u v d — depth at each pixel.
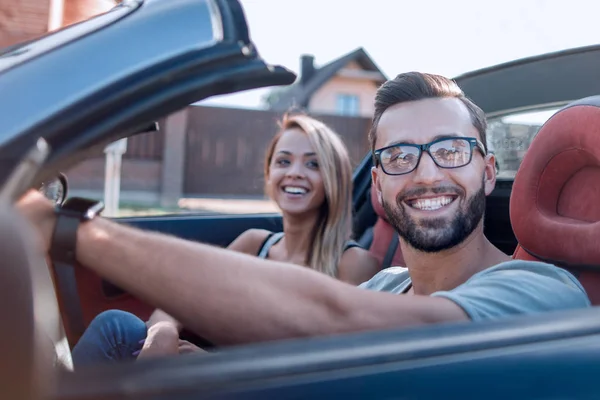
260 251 2.82
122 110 0.94
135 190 13.43
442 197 1.49
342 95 29.44
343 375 0.85
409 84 1.55
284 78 1.02
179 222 2.83
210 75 0.98
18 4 1.42
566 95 2.30
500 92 2.47
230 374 0.81
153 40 1.02
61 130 0.90
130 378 0.78
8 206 0.78
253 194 14.30
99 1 1.57
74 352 1.71
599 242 1.45
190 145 13.95
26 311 0.72
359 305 1.08
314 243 2.60
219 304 1.02
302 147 2.60
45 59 0.99
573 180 1.61
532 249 1.65
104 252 1.02
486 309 1.17
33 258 0.75
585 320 1.04
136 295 1.03
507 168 2.44
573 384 0.94
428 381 0.87
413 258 1.59
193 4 1.09
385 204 1.58
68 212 1.03
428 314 1.11
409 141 1.51
